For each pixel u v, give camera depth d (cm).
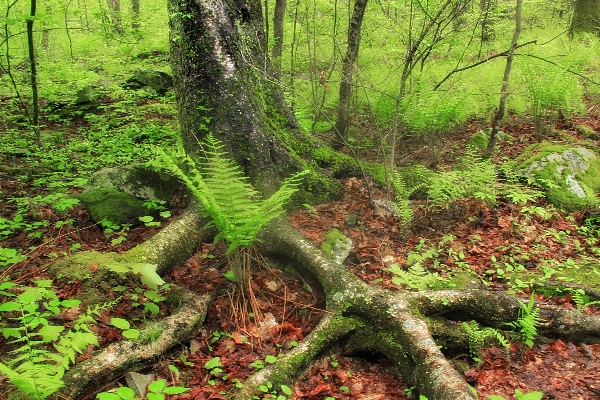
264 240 437
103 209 493
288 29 953
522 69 781
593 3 1177
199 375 323
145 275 344
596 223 570
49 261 416
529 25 1324
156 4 1214
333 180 566
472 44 1007
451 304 361
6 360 286
